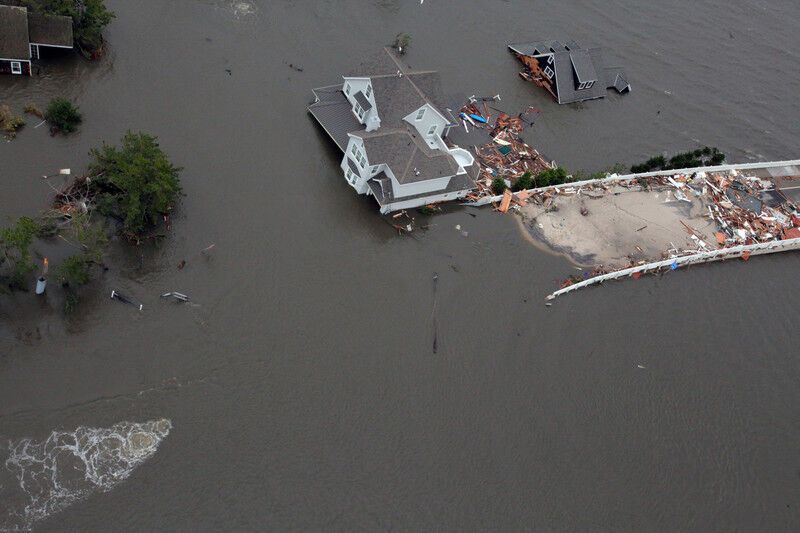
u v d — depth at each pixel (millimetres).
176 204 57625
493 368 54500
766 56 104438
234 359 49719
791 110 95000
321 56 77688
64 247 52188
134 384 46656
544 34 93938
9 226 51969
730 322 63844
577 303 61281
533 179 69500
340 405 49250
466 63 84500
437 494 46375
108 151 55000
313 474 45438
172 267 53594
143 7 75688
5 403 43688
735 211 74562
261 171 62906
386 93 64562
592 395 54688
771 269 70312
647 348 59344
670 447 52969
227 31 76562
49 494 40906
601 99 86688
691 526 48906
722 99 93500
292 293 54781
